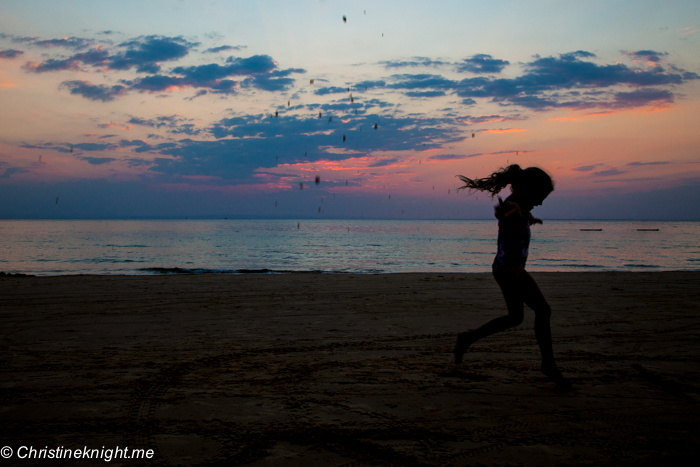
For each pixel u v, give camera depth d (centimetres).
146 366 351
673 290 887
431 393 291
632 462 198
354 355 390
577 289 905
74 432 227
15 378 317
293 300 730
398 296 779
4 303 686
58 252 3119
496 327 317
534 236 6931
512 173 324
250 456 202
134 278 1068
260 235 7088
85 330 495
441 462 197
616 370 346
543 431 232
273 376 327
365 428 234
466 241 5256
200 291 835
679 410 262
